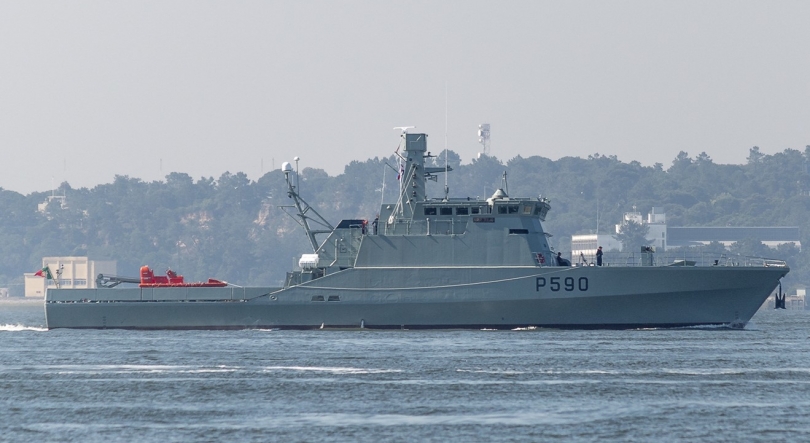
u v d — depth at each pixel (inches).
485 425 6717.5
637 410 7150.6
